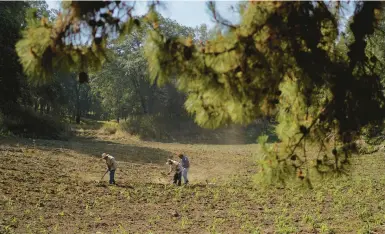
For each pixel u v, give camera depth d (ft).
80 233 31.07
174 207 42.34
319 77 12.85
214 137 149.89
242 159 90.07
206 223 36.32
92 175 58.18
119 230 32.76
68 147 87.30
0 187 42.83
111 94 172.96
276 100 13.46
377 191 51.85
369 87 13.58
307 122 15.28
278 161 14.99
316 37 12.60
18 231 30.07
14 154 65.21
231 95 12.64
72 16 11.37
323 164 15.44
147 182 55.98
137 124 148.05
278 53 12.50
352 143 15.23
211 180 61.72
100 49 12.16
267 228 35.09
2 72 91.66
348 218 39.01
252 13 11.94
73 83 211.82
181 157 56.34
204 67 12.21
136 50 157.17
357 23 13.35
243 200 46.73
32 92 116.06
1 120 95.96
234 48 12.11
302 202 45.98
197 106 13.52
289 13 12.25
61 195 43.29
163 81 12.26
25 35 11.44
